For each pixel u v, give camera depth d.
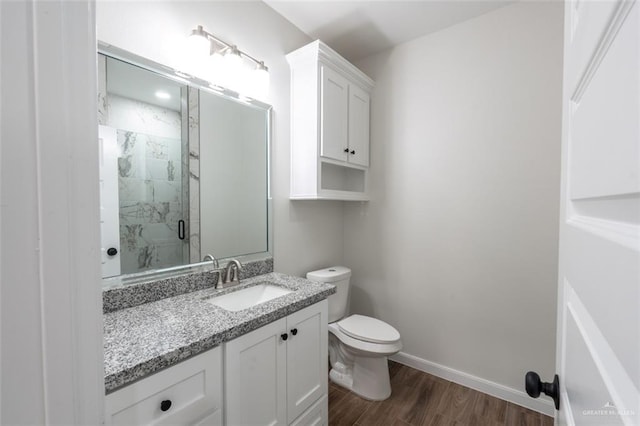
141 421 0.77
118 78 1.18
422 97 2.13
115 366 0.74
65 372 0.34
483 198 1.89
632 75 0.27
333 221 2.42
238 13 1.63
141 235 1.27
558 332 0.66
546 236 1.69
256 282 1.59
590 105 0.41
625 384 0.27
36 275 0.32
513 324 1.80
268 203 1.83
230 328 0.98
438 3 1.77
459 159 1.97
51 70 0.33
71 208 0.35
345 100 2.06
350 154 2.12
